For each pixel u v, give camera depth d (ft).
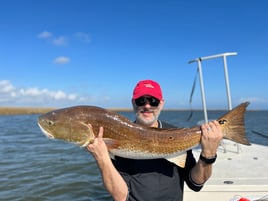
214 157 4.06
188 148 4.18
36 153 18.17
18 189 10.80
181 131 4.17
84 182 11.57
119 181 3.83
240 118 4.15
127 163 4.20
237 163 7.96
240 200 5.49
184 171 4.38
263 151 9.44
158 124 4.60
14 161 15.58
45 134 3.86
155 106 4.33
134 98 4.35
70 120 3.80
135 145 4.05
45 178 12.19
